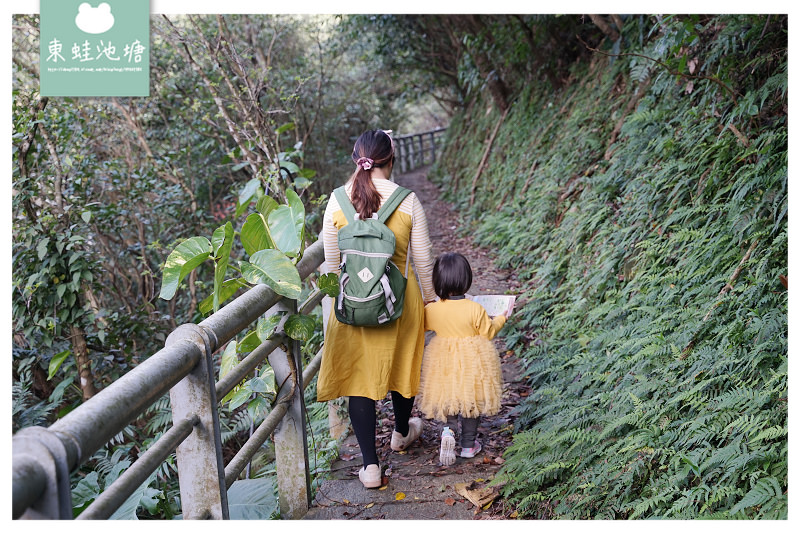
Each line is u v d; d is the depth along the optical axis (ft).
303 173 16.46
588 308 14.55
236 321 7.05
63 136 18.21
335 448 10.78
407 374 9.12
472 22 33.04
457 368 9.89
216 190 30.73
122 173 22.13
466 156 41.57
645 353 10.16
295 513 8.94
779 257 10.17
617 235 15.19
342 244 8.45
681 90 16.19
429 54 46.21
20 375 16.08
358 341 8.93
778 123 12.37
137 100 24.85
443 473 9.86
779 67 12.71
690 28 13.55
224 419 13.79
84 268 15.98
